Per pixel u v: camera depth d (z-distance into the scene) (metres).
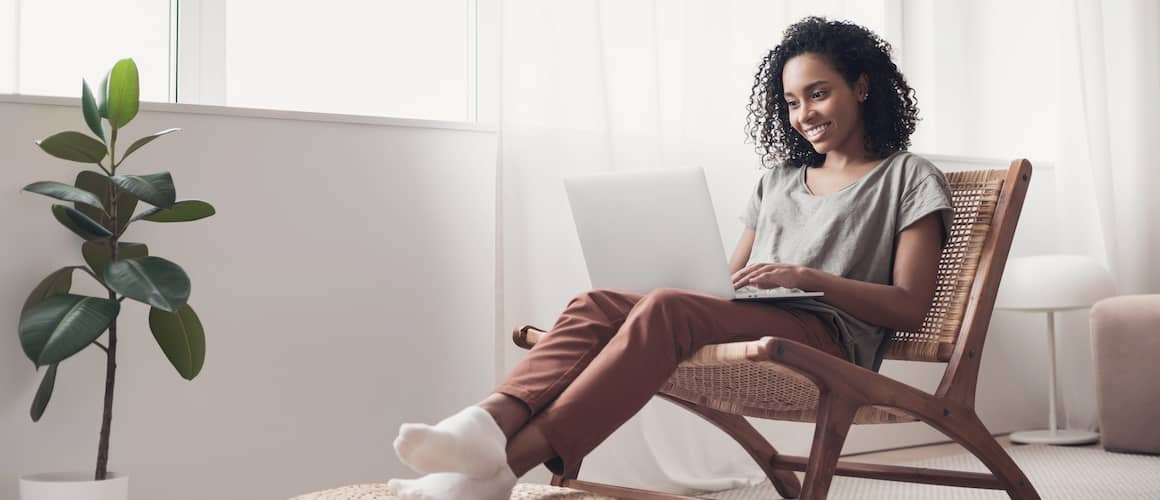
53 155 1.77
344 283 2.19
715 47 2.62
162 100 2.23
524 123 2.33
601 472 2.38
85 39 2.17
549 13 2.35
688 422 2.50
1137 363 2.79
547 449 1.39
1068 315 3.31
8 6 2.08
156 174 1.73
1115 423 2.83
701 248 1.61
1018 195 1.78
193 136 2.04
